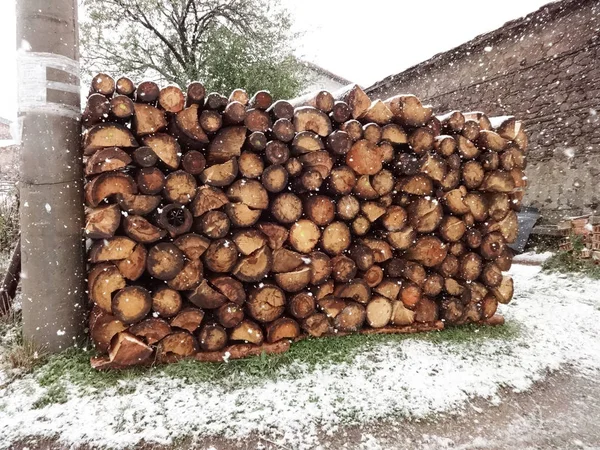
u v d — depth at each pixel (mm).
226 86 7750
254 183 2549
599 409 2238
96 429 1884
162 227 2383
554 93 6316
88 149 2264
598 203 5668
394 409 2152
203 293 2486
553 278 5047
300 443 1874
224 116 2504
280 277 2674
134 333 2387
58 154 2480
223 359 2510
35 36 2447
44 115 2443
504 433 2006
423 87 9367
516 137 3232
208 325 2527
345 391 2285
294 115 2635
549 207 6402
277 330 2689
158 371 2371
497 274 3287
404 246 2986
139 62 7867
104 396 2127
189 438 1874
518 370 2625
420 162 2912
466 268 3201
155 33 7824
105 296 2320
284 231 2676
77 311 2576
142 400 2102
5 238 4156
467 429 2031
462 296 3207
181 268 2406
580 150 5934
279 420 2012
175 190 2379
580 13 5922
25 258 2473
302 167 2682
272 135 2605
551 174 6379
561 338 3180
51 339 2477
